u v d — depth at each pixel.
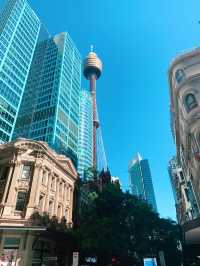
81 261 33.56
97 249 30.50
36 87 98.12
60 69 98.19
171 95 34.81
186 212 81.75
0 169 33.81
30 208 29.84
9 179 31.59
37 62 110.12
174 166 106.81
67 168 42.12
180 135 38.16
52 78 96.44
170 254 35.91
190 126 27.81
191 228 22.62
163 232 36.47
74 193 43.53
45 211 32.19
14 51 92.25
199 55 29.02
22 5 109.00
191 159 33.28
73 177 43.94
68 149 82.00
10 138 74.38
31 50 107.81
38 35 122.06
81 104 157.25
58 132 78.50
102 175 59.78
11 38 92.62
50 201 34.88
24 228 26.86
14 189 30.83
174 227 37.69
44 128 78.88
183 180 82.75
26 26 107.38
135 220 34.41
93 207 37.97
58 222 35.00
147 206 37.03
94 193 43.91
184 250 35.47
